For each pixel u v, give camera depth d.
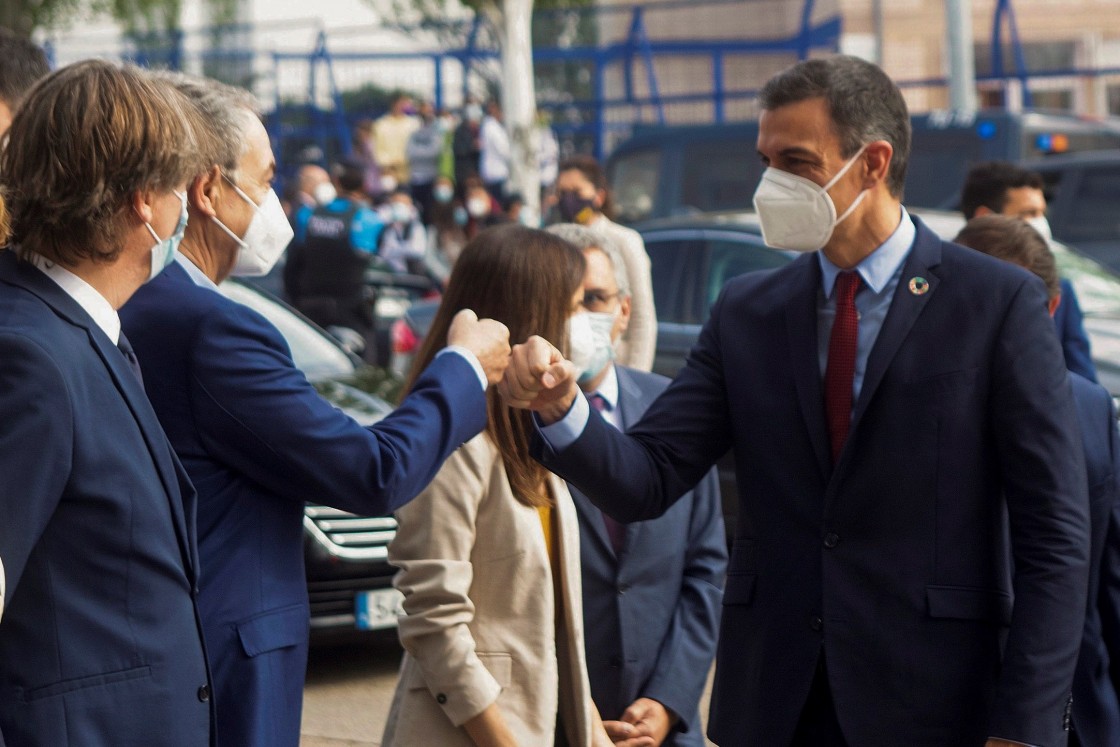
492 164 18.00
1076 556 2.45
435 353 2.86
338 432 2.36
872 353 2.57
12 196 2.09
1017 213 5.82
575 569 2.76
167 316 2.36
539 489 2.69
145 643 2.04
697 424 2.77
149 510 2.06
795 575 2.61
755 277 2.83
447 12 20.09
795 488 2.62
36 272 2.09
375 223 10.71
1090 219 11.37
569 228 3.78
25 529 1.91
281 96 20.34
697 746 3.17
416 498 2.63
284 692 2.37
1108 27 22.56
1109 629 2.82
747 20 23.20
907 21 22.05
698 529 3.28
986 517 2.54
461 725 2.58
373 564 5.26
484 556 2.65
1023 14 22.61
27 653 1.96
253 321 2.39
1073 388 2.87
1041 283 2.61
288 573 2.42
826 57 2.69
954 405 2.53
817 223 2.64
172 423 2.34
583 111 20.05
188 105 2.22
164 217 2.16
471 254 2.85
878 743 2.50
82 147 2.07
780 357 2.67
